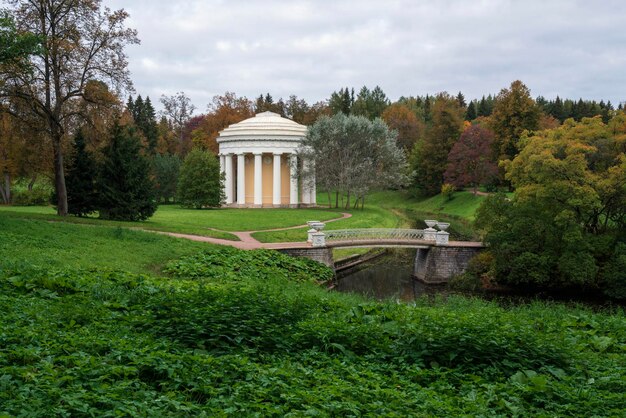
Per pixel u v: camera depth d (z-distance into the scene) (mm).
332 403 8641
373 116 132250
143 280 19844
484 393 10211
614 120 38625
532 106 78500
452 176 82438
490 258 38344
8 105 37312
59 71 37469
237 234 45312
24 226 30000
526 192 37188
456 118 89750
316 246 38062
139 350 10172
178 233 40250
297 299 15758
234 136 74500
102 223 38188
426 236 41438
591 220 37938
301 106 126875
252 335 12344
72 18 38156
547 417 8938
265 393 8891
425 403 9242
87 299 15078
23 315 12391
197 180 70625
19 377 8352
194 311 12766
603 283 34375
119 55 39781
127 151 44188
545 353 12070
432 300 32469
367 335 13188
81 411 7402
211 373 9578
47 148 39906
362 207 74312
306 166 73625
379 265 46281
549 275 35344
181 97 114250
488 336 12258
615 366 12445
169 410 7980
